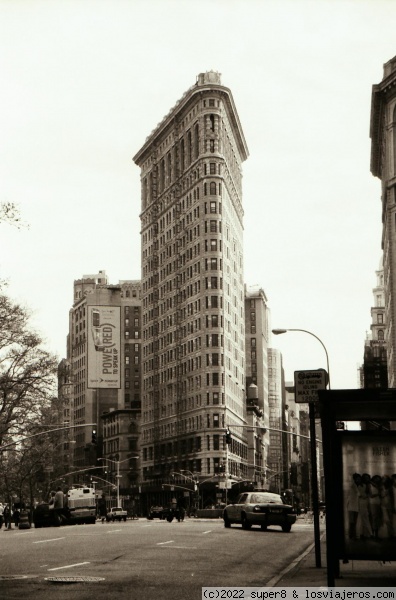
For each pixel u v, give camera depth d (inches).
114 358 3230.8
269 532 1528.1
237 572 724.7
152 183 7042.3
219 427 5757.9
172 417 6343.5
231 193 6461.6
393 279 4490.7
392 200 4530.0
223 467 5098.4
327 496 575.2
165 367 6579.7
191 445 5959.6
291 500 3905.0
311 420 735.7
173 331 6446.9
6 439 2768.2
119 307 3240.7
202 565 776.3
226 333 6003.9
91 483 7475.4
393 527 569.6
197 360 5989.2
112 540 1111.6
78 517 2204.7
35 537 1223.5
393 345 4525.1
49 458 3671.3
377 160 5378.9
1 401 2500.0
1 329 2347.4
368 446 576.1
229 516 1701.5
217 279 5954.7
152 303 6889.8
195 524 2031.3
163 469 6432.1
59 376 2511.1
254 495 1628.9
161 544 1034.7
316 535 743.7
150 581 637.9
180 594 565.6
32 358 2460.6
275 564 824.9
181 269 6358.3
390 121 4559.5
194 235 6166.3
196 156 6240.2
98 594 558.9
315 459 739.4
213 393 5812.0
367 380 5954.7
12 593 559.5
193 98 6240.2
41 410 2546.8
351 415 587.5
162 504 6363.2
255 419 7455.7
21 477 3673.7
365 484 573.6
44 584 609.6
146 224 7140.8
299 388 733.9
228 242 6225.4
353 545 570.3
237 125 6653.5
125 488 7234.3
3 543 1075.3
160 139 6953.7
